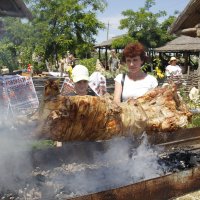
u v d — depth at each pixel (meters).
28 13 5.54
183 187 3.02
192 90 12.05
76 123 2.78
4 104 6.34
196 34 6.54
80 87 4.27
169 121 3.41
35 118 2.57
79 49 22.67
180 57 27.66
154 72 17.08
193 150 4.38
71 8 21.84
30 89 6.61
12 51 13.02
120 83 4.05
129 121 3.15
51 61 21.61
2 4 5.34
